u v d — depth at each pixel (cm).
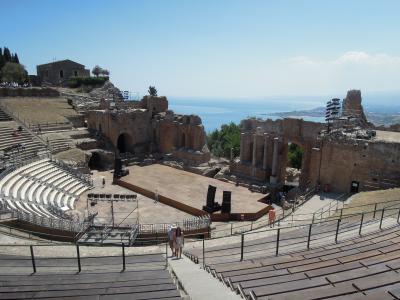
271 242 2112
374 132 3978
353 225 2178
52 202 3469
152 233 2906
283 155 4491
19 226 2473
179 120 5700
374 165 3622
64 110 6450
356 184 3772
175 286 1254
